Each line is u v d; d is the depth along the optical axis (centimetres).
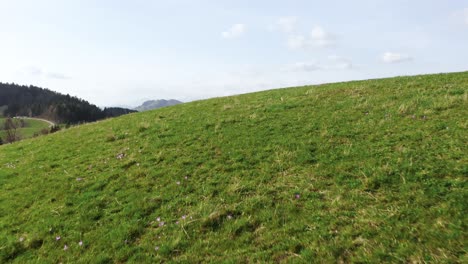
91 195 1075
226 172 1141
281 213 837
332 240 692
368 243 657
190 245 762
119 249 779
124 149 1509
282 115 1752
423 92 1706
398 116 1416
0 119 16288
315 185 952
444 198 763
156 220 888
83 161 1434
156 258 723
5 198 1127
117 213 948
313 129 1456
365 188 878
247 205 898
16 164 1526
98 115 19562
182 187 1064
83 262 740
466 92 1491
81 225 899
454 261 566
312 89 2359
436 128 1199
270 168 1119
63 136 2034
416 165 944
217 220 845
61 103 18675
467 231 634
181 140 1545
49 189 1157
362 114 1545
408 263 584
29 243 831
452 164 909
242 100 2434
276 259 669
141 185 1115
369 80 2541
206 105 2422
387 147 1120
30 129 14362
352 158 1094
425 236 645
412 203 771
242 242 749
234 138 1484
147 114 2438
